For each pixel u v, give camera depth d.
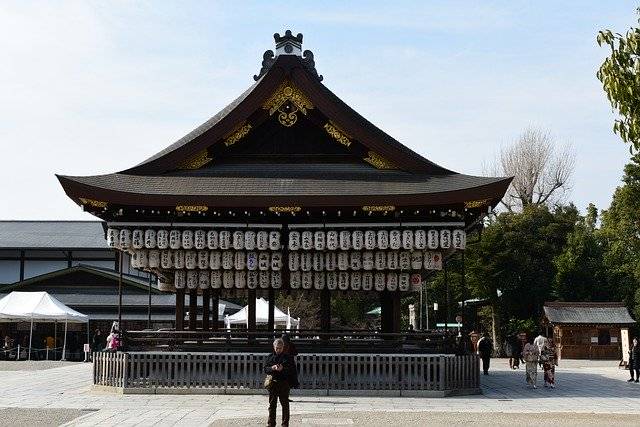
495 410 20.91
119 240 26.53
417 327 77.56
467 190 25.38
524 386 30.84
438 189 26.09
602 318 59.69
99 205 26.08
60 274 63.12
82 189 25.41
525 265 66.94
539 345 31.20
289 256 27.03
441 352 25.88
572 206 76.94
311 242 26.59
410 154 29.28
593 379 35.75
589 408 21.73
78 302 60.81
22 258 71.25
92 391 26.16
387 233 26.38
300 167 28.95
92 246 70.31
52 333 60.31
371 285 27.56
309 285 27.50
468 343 39.84
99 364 26.59
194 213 26.84
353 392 24.83
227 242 26.55
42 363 48.31
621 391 28.31
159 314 60.50
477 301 68.56
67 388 27.78
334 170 28.89
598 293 67.69
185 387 25.22
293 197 25.77
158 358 25.48
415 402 23.05
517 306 68.81
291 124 28.98
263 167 29.00
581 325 59.72
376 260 26.91
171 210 26.70
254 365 25.30
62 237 72.44
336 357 25.30
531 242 68.56
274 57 29.33
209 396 24.31
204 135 28.19
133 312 60.50
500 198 26.02
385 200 25.66
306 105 28.48
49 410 20.47
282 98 28.53
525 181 82.44
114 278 63.19
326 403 22.53
